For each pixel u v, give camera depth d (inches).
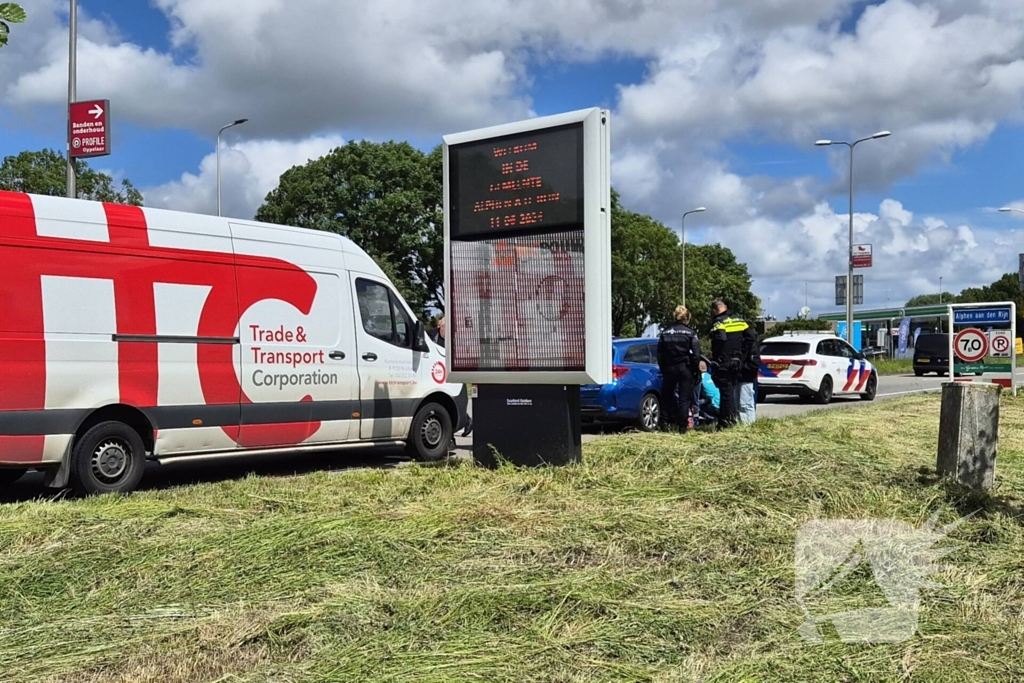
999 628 149.3
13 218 283.1
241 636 149.3
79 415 294.0
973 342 716.7
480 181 325.7
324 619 156.6
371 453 464.4
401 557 194.4
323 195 1705.2
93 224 301.9
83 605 169.2
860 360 862.5
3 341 277.6
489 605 160.1
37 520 232.2
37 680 134.6
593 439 361.1
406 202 1668.3
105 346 300.7
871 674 130.4
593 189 301.6
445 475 296.0
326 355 371.6
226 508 249.6
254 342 345.1
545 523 220.8
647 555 196.4
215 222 338.0
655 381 553.3
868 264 1453.0
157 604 168.4
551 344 309.3
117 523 229.5
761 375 818.8
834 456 293.6
